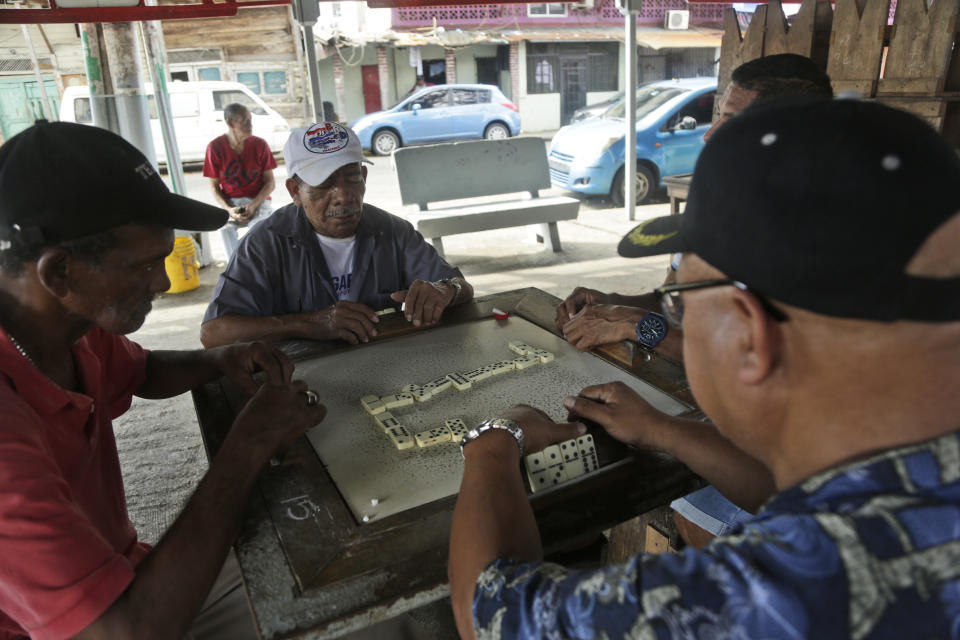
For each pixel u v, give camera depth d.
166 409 3.42
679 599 0.55
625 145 7.20
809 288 0.53
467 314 2.01
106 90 5.09
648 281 5.13
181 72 13.27
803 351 0.57
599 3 16.41
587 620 0.59
